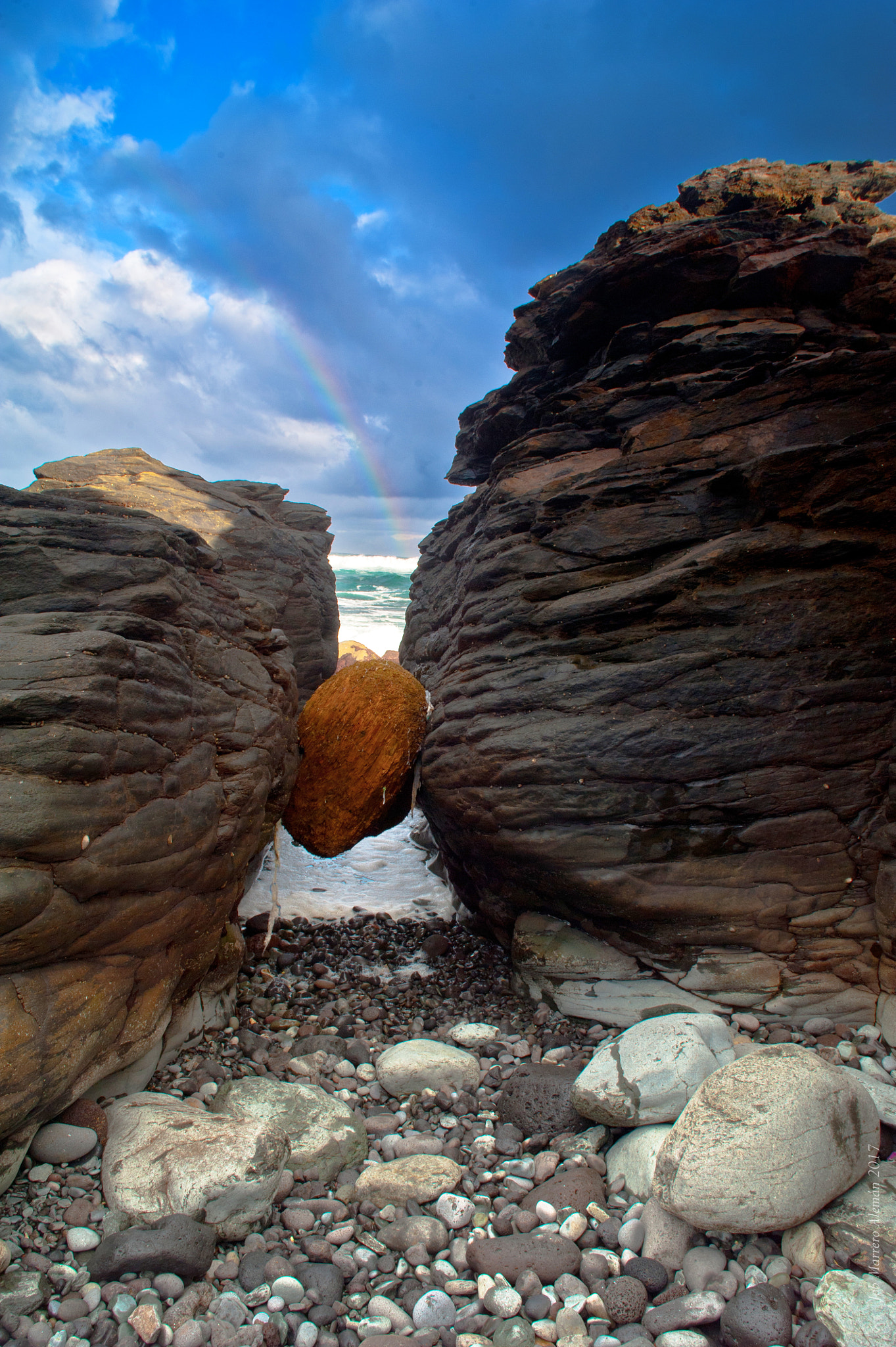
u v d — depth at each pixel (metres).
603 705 5.43
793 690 5.07
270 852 10.01
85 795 3.52
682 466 5.91
